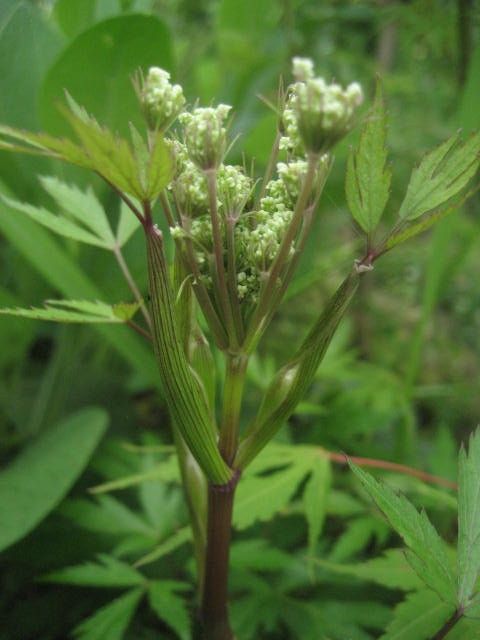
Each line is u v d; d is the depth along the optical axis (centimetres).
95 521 23
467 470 14
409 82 43
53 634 24
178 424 13
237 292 13
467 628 15
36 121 30
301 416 34
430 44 38
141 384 35
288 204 13
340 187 34
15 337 30
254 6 42
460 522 14
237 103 42
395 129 45
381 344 45
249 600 22
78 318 15
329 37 46
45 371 37
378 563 18
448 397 40
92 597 25
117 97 27
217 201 12
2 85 29
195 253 13
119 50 26
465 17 33
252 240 12
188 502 17
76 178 30
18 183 31
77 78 26
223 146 11
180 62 49
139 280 29
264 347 41
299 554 24
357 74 45
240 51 44
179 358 13
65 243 30
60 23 34
